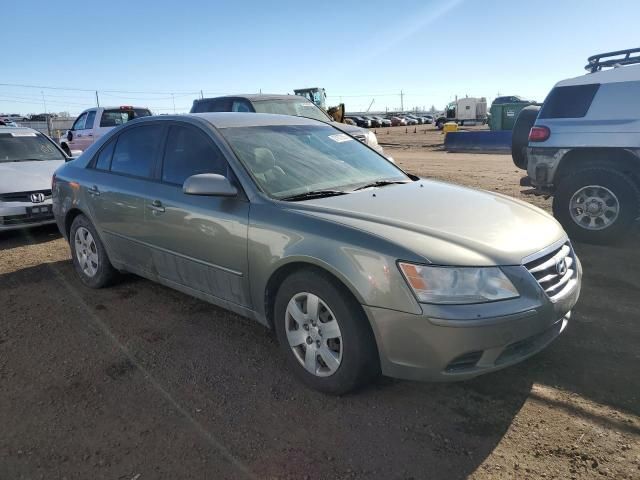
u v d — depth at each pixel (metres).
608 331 3.88
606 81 6.10
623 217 6.01
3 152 8.27
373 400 3.10
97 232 4.85
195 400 3.14
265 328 4.12
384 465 2.55
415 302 2.70
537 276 2.93
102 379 3.41
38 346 3.89
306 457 2.63
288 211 3.27
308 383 3.21
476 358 2.75
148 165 4.34
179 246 3.92
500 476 2.46
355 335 2.90
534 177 6.75
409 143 29.22
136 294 4.91
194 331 4.09
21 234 7.55
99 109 15.08
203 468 2.57
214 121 4.07
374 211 3.22
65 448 2.74
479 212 3.35
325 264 2.94
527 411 2.95
